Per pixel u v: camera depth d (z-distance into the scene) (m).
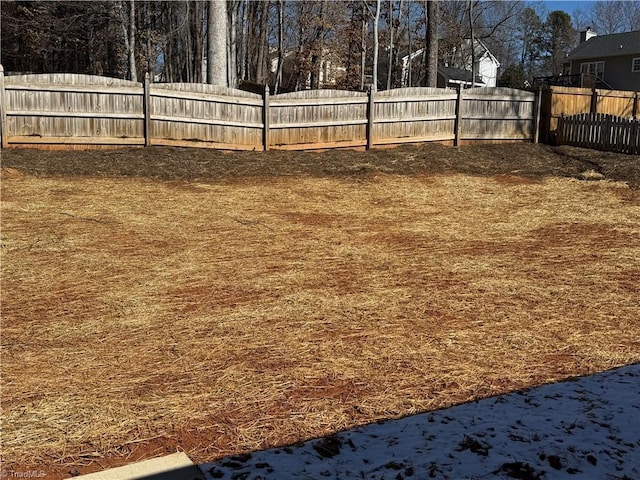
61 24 26.88
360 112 13.80
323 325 4.16
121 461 2.47
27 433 2.70
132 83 12.37
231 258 5.98
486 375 3.37
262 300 4.70
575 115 14.70
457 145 14.54
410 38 30.73
